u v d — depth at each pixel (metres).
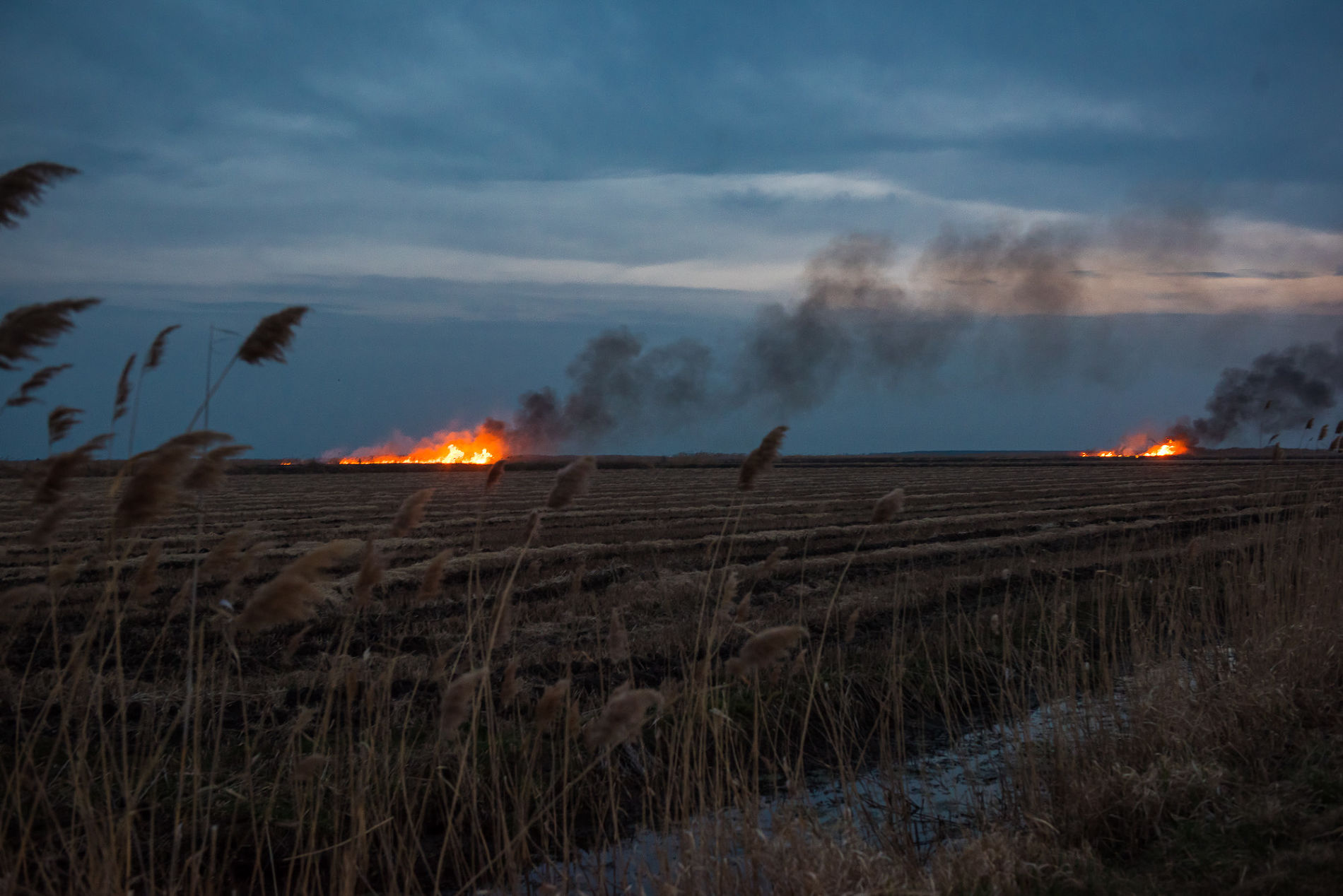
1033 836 5.72
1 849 4.66
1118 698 8.51
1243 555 11.15
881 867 5.16
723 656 10.84
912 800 7.25
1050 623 12.09
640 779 7.44
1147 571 15.68
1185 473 59.69
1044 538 23.17
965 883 5.07
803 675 9.77
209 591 15.05
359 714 8.52
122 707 4.60
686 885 4.98
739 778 6.48
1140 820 5.84
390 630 12.55
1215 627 9.70
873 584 16.27
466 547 22.09
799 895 4.78
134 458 3.93
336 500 37.03
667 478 59.34
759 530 26.17
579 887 5.70
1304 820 5.36
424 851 6.29
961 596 14.88
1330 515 14.05
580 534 24.95
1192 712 7.29
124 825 4.55
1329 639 8.38
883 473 65.25
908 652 10.74
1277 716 7.07
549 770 7.35
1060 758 6.59
